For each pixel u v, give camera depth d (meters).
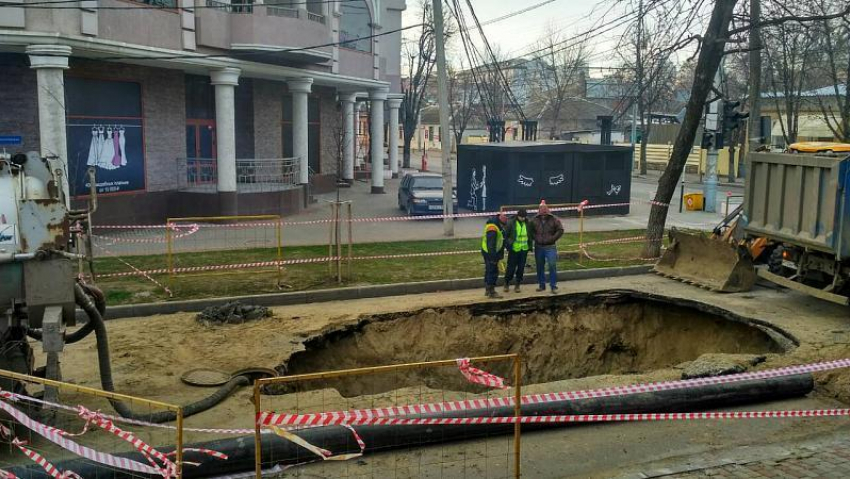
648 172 52.59
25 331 7.29
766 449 7.31
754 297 13.48
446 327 12.57
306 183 26.52
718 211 27.52
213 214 22.59
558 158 24.70
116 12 18.17
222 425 7.59
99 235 19.42
